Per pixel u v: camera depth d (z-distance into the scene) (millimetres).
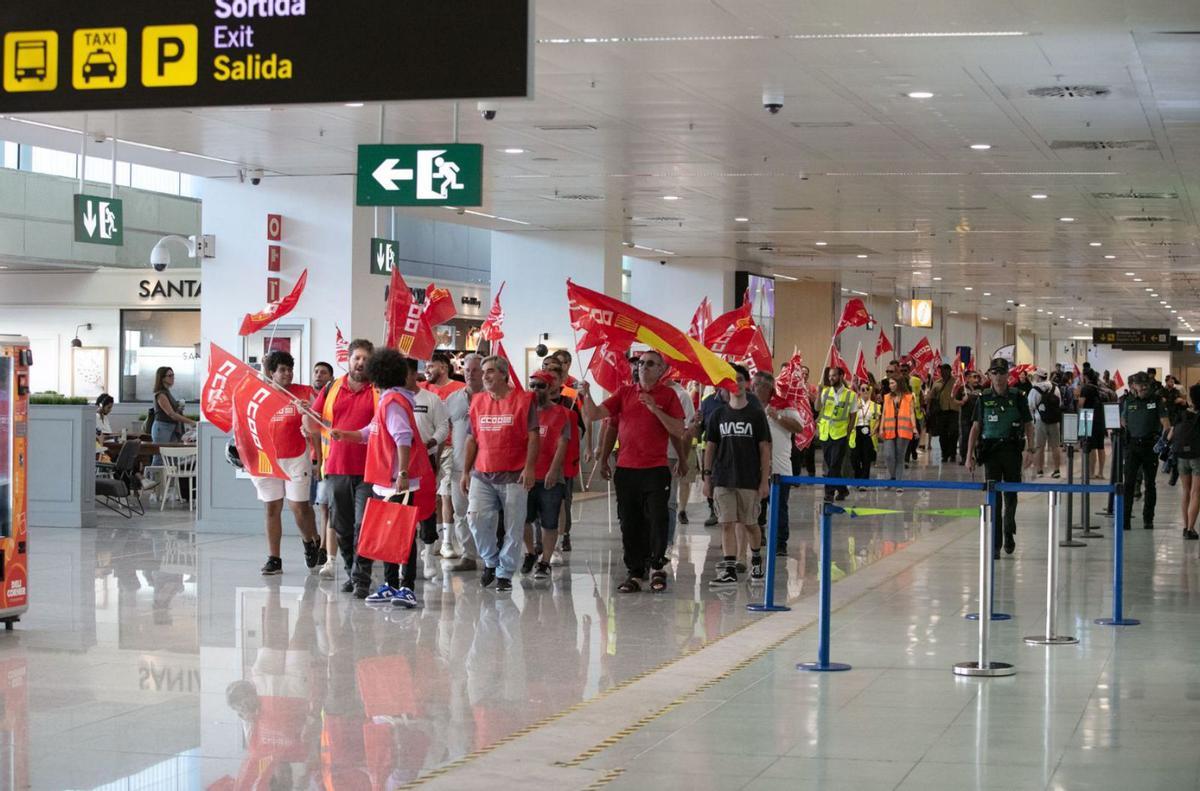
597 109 16266
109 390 35062
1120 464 19406
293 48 7348
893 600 12281
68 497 18359
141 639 10203
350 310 19953
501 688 8555
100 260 34125
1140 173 21266
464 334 40000
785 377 19625
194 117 16172
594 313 12906
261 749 7066
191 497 20984
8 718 7730
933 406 35938
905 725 7500
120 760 6848
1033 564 15023
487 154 19719
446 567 14297
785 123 17219
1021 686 8539
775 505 11750
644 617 11336
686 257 37062
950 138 18266
